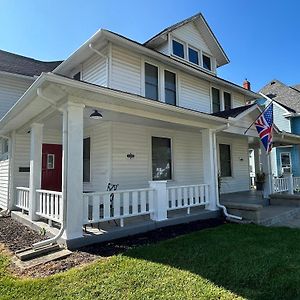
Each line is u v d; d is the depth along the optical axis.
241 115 8.73
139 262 4.11
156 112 6.83
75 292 3.18
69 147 5.06
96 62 9.12
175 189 7.68
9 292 3.21
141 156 9.02
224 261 4.16
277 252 4.60
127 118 7.40
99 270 3.79
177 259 4.25
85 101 5.38
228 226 6.81
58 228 5.69
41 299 3.04
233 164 13.25
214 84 12.48
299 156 17.02
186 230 6.39
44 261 4.25
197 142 11.21
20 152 9.29
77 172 5.11
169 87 10.36
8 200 8.98
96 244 5.14
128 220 6.57
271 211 8.63
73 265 4.07
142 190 6.29
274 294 3.10
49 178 9.86
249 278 3.54
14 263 4.21
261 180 13.59
